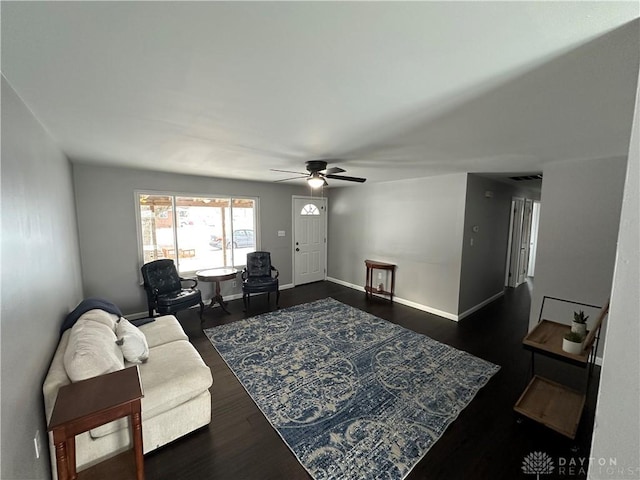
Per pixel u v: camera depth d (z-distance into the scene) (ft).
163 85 4.48
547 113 5.45
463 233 12.95
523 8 2.74
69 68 3.93
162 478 5.42
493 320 13.34
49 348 5.72
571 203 9.94
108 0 2.65
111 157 9.81
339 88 4.57
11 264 3.93
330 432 6.50
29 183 5.08
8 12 2.75
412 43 3.37
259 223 17.19
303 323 12.87
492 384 8.28
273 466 5.69
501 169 11.68
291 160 10.16
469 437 6.35
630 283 1.55
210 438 6.37
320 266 20.85
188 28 3.09
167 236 14.02
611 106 5.05
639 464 1.52
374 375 8.73
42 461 4.73
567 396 6.86
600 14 2.79
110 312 8.21
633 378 1.54
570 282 10.12
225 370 9.07
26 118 5.09
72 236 9.69
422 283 14.70
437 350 10.33
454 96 4.81
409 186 15.07
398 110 5.44
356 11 2.83
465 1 2.67
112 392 4.78
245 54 3.62
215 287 15.42
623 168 8.96
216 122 6.13
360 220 18.13
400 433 6.46
